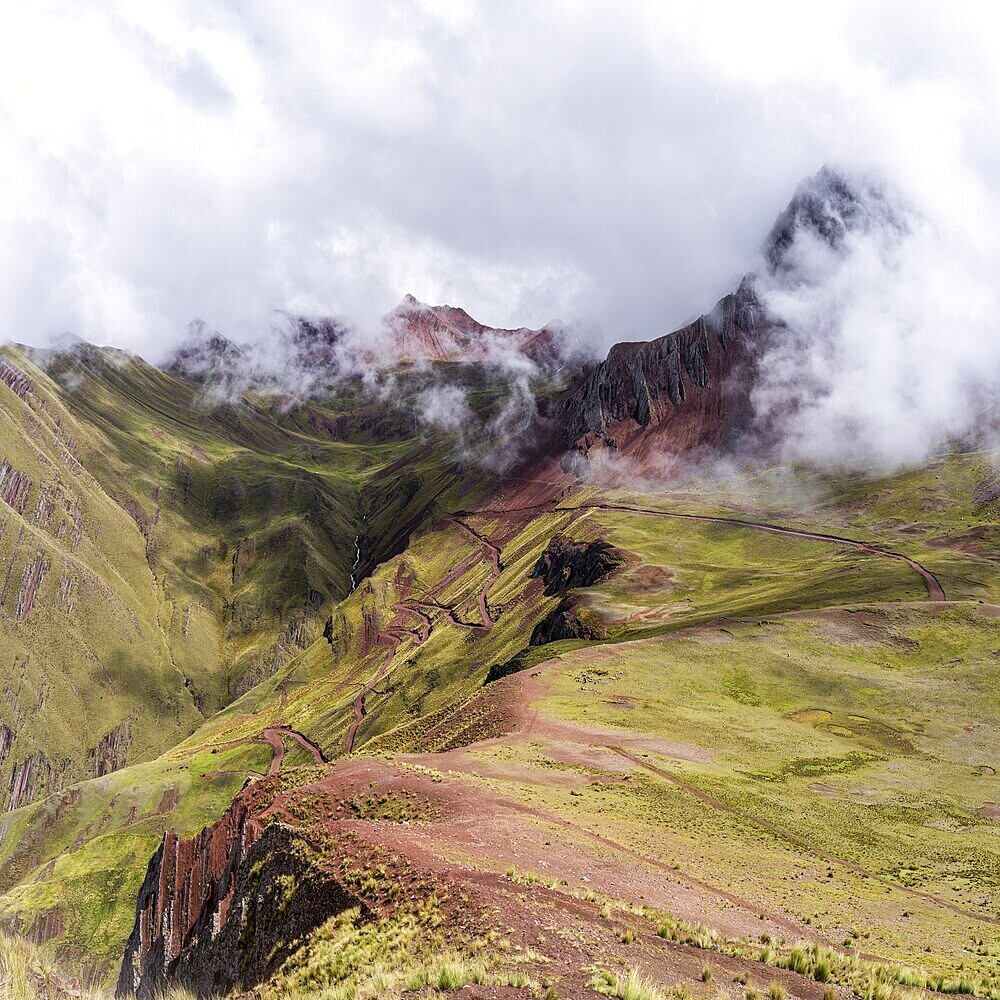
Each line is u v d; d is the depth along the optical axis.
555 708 87.44
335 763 59.28
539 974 21.03
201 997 40.44
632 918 29.00
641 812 56.75
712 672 101.81
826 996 23.27
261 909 39.56
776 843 55.56
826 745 81.38
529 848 40.53
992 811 65.25
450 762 66.44
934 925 41.69
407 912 28.89
